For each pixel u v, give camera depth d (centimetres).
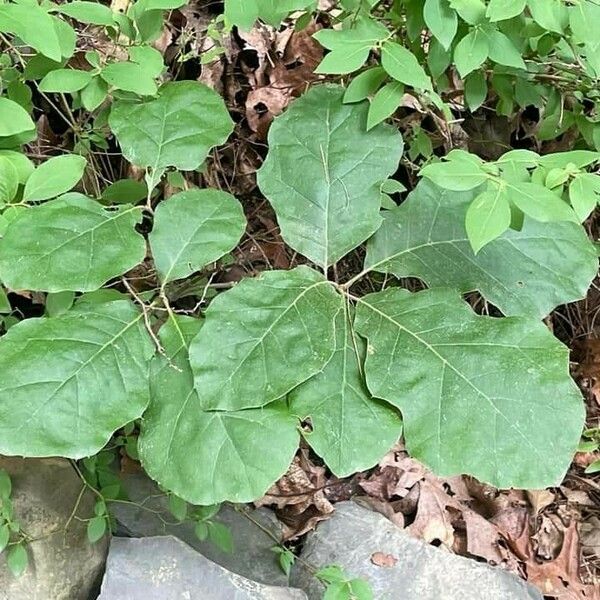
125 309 42
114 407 39
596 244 61
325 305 43
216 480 39
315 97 50
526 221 46
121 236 42
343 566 70
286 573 68
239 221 44
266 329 41
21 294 63
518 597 68
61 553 58
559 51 60
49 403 38
